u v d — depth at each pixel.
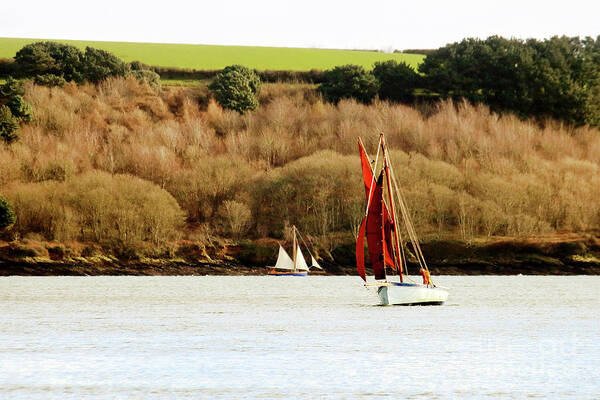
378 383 151.38
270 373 160.50
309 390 145.12
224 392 143.25
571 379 155.50
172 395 140.88
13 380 153.25
